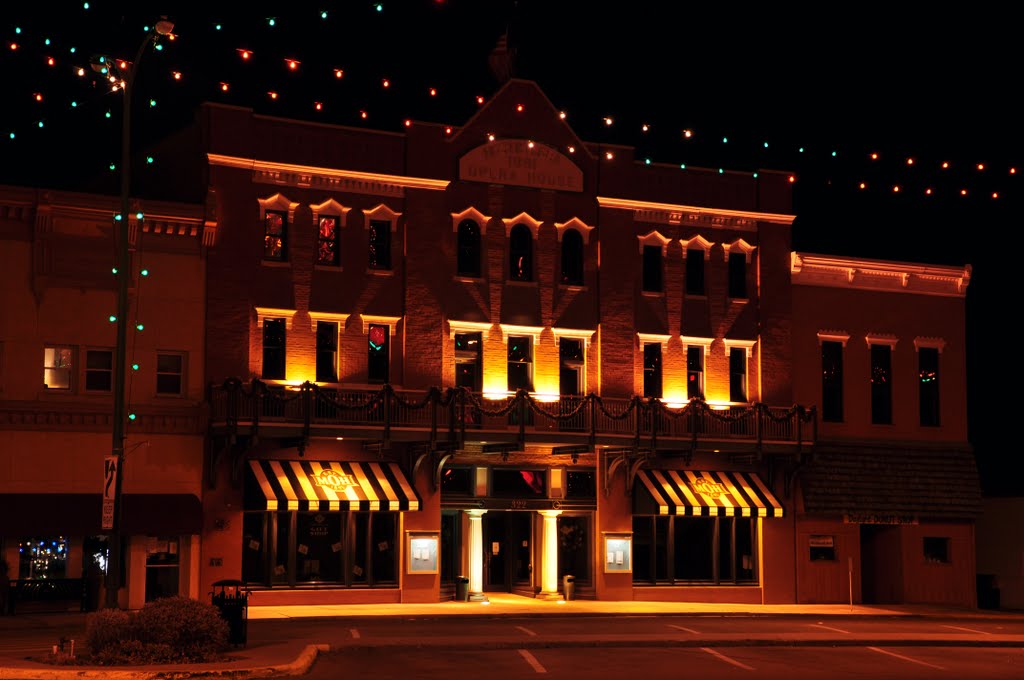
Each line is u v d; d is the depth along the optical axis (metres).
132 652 22.28
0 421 33.78
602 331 41.88
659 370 42.72
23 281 34.50
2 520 32.94
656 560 42.09
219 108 37.28
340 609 35.81
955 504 45.78
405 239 39.62
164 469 35.62
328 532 37.94
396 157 39.59
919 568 45.19
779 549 43.28
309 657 23.58
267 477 36.47
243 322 37.09
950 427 46.56
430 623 32.62
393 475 38.50
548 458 40.94
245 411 36.03
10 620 31.75
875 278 46.00
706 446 41.16
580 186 42.12
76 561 34.47
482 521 41.66
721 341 43.53
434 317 39.69
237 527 36.28
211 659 22.73
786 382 44.25
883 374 45.97
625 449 40.97
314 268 38.28
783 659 26.31
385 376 39.09
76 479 34.59
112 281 35.56
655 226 43.09
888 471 45.06
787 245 44.91
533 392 40.53
